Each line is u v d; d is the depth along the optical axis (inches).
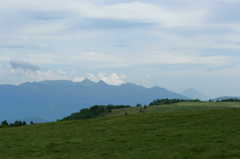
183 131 1529.3
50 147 1403.8
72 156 1222.3
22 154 1310.3
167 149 1222.3
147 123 1854.1
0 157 1273.4
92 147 1350.9
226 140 1291.8
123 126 1828.2
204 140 1320.1
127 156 1162.0
